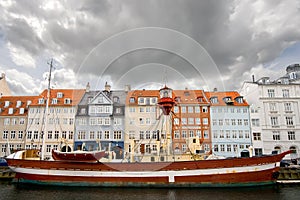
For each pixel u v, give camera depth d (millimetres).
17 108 44531
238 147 40438
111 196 18469
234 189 20609
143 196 18359
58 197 18297
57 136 40969
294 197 18141
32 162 22828
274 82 46312
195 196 18281
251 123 42000
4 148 42188
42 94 45125
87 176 21906
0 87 48062
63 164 22328
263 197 18141
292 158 40844
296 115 42750
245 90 48906
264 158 21625
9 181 25266
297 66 50750
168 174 21266
